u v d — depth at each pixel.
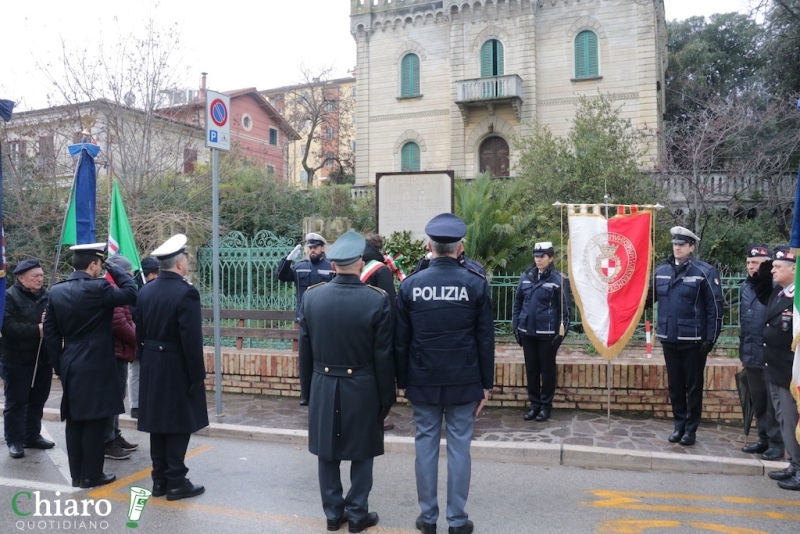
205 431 6.86
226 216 16.61
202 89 16.66
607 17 25.72
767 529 4.43
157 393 4.86
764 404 5.88
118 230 7.91
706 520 4.59
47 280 12.91
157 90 14.56
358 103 29.92
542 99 26.62
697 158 16.84
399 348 4.40
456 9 27.62
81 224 7.61
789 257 5.24
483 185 15.27
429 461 4.34
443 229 4.38
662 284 6.30
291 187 20.39
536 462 6.00
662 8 27.27
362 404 4.25
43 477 5.54
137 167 14.44
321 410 4.29
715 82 32.47
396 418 7.21
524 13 26.53
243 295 9.27
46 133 14.67
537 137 18.55
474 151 27.58
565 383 7.46
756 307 5.86
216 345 7.29
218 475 5.56
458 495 4.28
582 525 4.51
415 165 28.84
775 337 5.32
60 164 14.48
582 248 6.70
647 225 6.61
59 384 9.15
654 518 4.64
